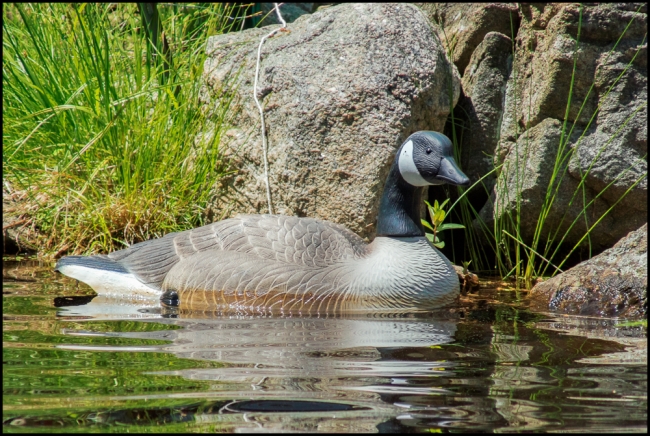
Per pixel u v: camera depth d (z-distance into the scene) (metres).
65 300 9.32
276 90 12.12
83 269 9.80
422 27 12.41
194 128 12.70
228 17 14.52
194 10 15.40
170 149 12.47
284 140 11.88
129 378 6.02
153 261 9.77
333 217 11.69
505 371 6.36
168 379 6.00
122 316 8.49
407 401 5.55
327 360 6.64
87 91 12.69
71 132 12.75
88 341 7.23
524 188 11.91
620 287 9.28
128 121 12.40
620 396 5.70
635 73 11.76
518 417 5.24
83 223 12.32
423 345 7.28
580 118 11.99
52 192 12.59
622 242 9.90
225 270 9.30
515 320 8.62
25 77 13.68
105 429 4.95
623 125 11.64
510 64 13.05
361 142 11.61
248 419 5.14
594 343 7.42
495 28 13.23
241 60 12.81
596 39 11.88
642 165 11.60
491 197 12.57
